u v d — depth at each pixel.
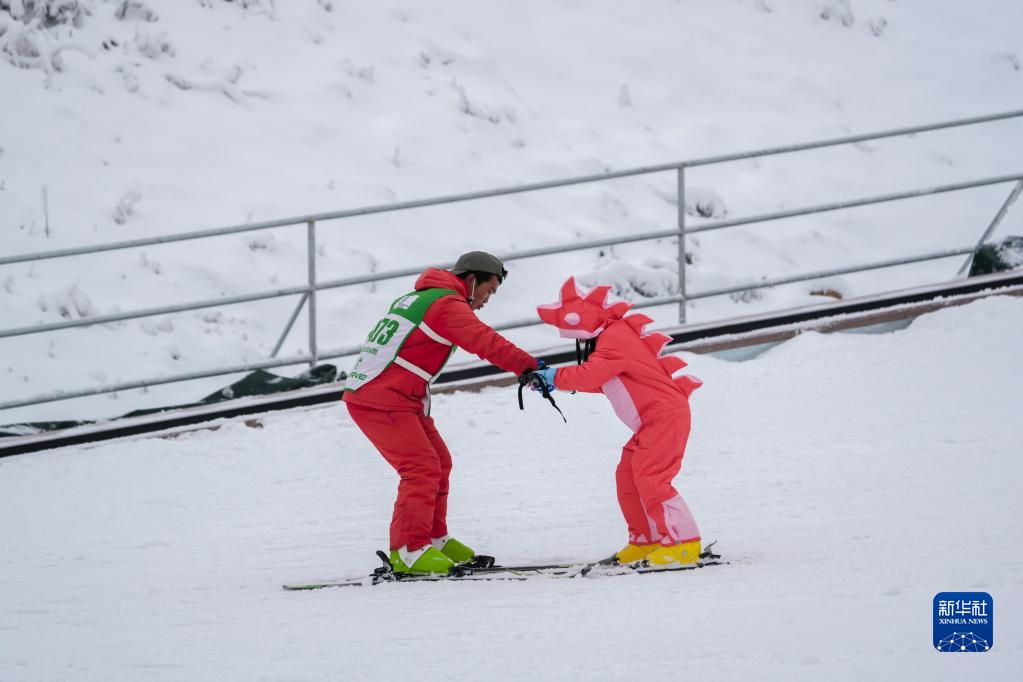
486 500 20.98
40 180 40.50
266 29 50.75
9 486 25.50
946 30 61.81
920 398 25.31
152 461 26.53
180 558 18.83
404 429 16.59
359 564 17.66
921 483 19.12
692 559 15.37
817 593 13.21
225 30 49.91
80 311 35.66
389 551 18.03
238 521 21.17
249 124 45.53
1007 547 14.71
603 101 52.19
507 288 39.25
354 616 14.16
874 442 22.33
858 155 51.38
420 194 44.00
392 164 45.19
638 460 15.75
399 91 49.19
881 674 10.20
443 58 52.00
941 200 48.78
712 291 32.50
